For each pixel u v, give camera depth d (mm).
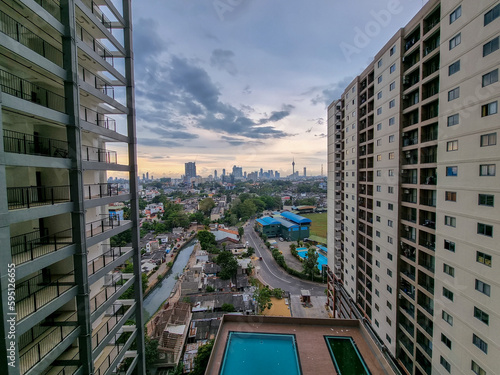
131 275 14711
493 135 11289
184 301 37031
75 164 9820
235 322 17844
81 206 10047
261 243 70938
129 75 14078
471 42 12242
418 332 17203
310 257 47469
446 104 13977
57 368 10125
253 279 45562
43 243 10094
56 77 10094
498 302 11133
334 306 33469
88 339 10133
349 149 28922
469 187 12562
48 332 9852
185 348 28125
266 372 13680
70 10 9594
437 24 14898
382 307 21609
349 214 29031
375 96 22516
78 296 9984
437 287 14836
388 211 20547
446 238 14109
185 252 68438
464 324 12883
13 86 9555
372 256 23359
